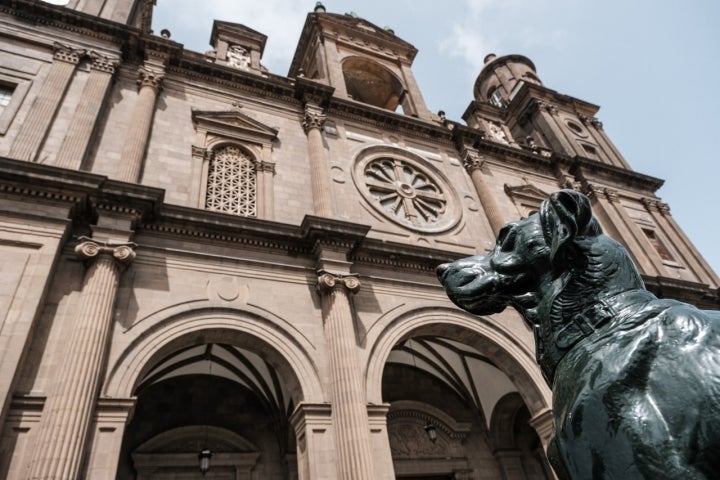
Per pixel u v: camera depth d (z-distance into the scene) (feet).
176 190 39.17
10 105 36.35
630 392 5.15
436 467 45.70
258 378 43.37
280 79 57.52
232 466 39.32
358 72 75.05
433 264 43.45
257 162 45.32
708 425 4.55
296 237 37.99
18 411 22.81
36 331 25.88
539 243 7.48
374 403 31.76
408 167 56.75
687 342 5.11
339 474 27.40
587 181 70.69
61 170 30.42
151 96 43.88
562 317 6.61
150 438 38.09
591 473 5.17
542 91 92.68
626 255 6.84
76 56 42.24
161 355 29.58
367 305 37.96
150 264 32.12
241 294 33.53
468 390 51.80
